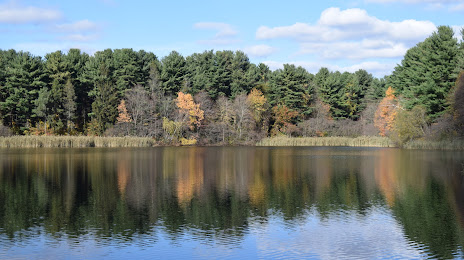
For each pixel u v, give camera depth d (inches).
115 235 778.8
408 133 2977.4
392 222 861.8
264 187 1273.4
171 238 762.8
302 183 1347.2
